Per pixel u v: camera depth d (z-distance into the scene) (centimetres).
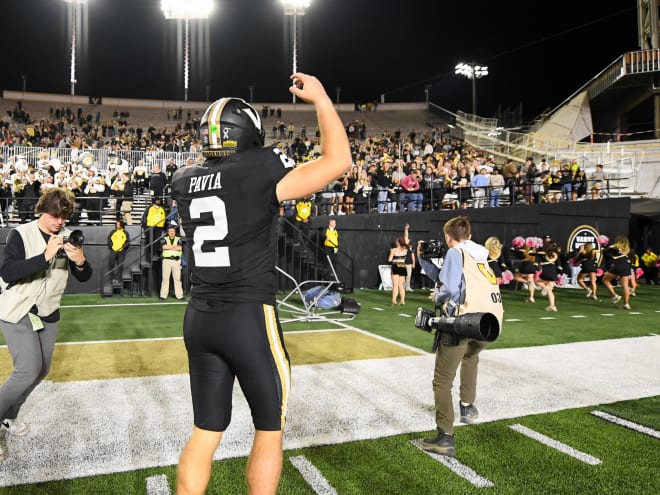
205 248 207
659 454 362
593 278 1398
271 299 211
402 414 439
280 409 206
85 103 3719
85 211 1438
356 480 320
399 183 1750
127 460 340
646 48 3164
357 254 1574
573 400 481
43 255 307
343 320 973
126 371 570
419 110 4006
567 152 2602
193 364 216
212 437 211
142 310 1070
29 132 2581
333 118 202
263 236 207
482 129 3256
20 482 309
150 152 2225
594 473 331
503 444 378
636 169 2403
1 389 328
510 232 1730
